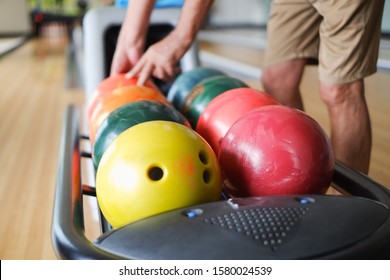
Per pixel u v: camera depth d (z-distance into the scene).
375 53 1.01
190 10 1.02
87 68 1.52
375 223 0.58
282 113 0.76
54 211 0.68
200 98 1.08
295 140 0.72
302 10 1.22
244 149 0.74
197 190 0.67
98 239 0.58
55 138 1.98
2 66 4.50
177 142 0.68
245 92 0.95
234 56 4.70
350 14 0.94
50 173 1.55
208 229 0.56
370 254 0.53
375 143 1.72
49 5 8.91
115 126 0.84
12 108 2.59
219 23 8.34
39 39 8.20
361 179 0.75
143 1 1.17
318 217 0.58
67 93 2.98
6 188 1.43
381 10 0.99
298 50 1.27
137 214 0.66
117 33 1.60
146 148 0.67
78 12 8.90
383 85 2.69
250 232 0.55
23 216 1.23
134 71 1.14
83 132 1.80
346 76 0.99
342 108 1.03
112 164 0.68
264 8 7.92
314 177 0.72
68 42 7.48
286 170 0.71
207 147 0.72
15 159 1.71
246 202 0.62
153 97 1.05
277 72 1.32
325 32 1.01
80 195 0.78
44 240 1.09
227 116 0.90
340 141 1.05
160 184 0.65
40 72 4.01
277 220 0.57
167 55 1.06
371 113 2.13
